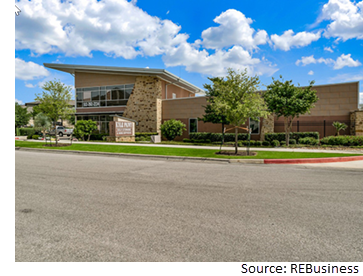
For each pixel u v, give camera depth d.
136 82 26.08
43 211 4.03
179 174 7.25
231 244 2.91
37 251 2.73
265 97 15.91
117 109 27.08
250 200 4.65
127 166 8.75
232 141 19.02
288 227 3.40
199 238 3.06
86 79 28.81
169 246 2.85
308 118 18.66
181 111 24.62
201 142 18.95
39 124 28.16
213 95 18.31
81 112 29.09
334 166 8.62
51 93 15.91
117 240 3.00
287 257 2.63
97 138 23.53
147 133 23.64
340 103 17.80
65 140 21.84
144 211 4.03
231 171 7.79
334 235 3.16
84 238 3.06
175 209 4.13
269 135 17.41
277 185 5.86
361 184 5.99
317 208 4.20
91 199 4.70
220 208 4.19
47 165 8.88
